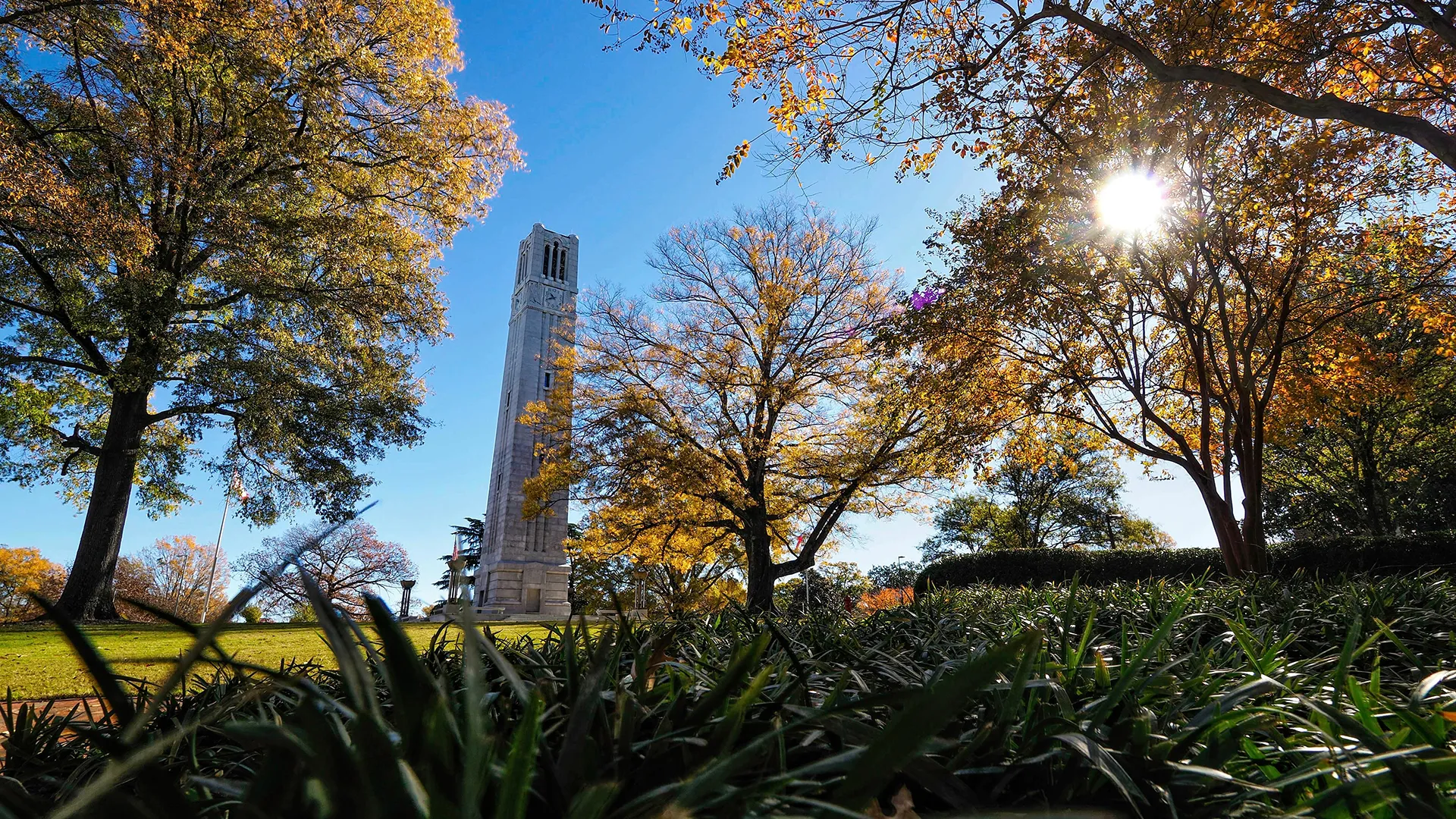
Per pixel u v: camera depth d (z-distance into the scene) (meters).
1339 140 10.09
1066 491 42.03
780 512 19.81
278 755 0.56
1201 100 9.55
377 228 19.86
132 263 14.46
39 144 13.47
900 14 8.02
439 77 20.50
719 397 19.94
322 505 20.41
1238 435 11.23
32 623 14.44
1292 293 11.43
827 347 19.81
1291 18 8.08
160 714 1.42
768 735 0.62
